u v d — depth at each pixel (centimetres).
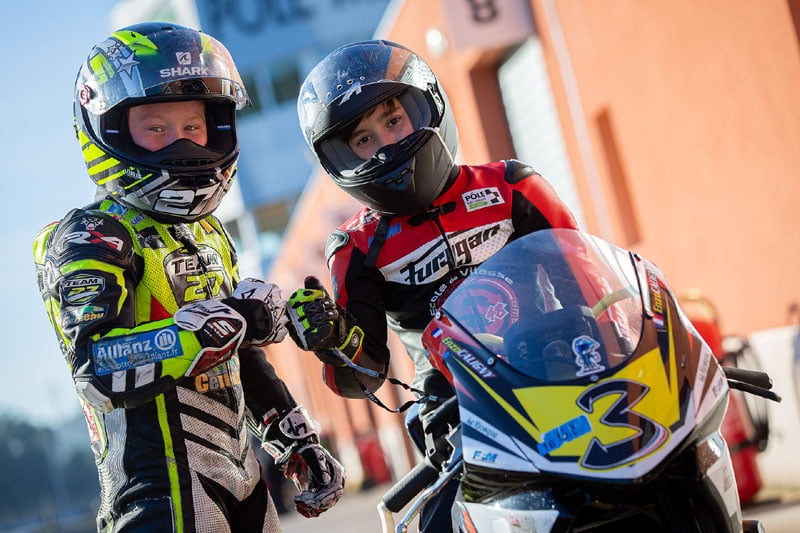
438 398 502
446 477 414
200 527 453
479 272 436
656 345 385
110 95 469
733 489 383
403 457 3064
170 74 469
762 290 1189
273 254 6091
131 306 456
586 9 1521
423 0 1917
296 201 6084
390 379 465
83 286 439
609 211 1616
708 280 1324
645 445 352
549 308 406
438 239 545
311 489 546
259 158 6072
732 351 1120
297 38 6119
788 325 1145
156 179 470
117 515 453
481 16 1727
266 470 2908
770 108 1098
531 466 361
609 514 368
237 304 448
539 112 1809
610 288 410
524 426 370
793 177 1082
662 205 1424
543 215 559
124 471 454
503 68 1919
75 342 433
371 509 2281
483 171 571
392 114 549
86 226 457
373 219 565
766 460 1134
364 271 549
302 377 4631
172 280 479
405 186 531
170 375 431
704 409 370
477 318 417
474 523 388
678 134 1323
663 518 362
